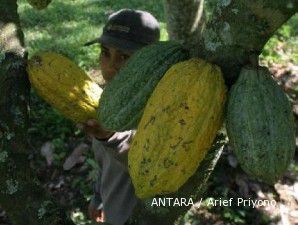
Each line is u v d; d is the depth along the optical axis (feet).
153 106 3.67
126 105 4.11
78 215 13.34
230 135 3.77
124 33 7.95
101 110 4.24
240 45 3.83
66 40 20.67
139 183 3.67
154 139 3.58
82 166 14.74
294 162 14.33
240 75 3.84
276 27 3.78
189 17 10.32
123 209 8.61
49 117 16.02
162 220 4.61
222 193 13.39
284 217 12.97
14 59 4.58
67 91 4.68
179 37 10.66
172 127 3.58
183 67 3.77
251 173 3.70
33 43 20.43
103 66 8.43
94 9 23.56
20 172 4.38
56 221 4.42
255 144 3.62
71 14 22.99
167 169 3.57
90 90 4.80
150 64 4.10
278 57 19.10
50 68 4.66
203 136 3.64
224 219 12.84
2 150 4.34
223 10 3.84
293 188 13.70
